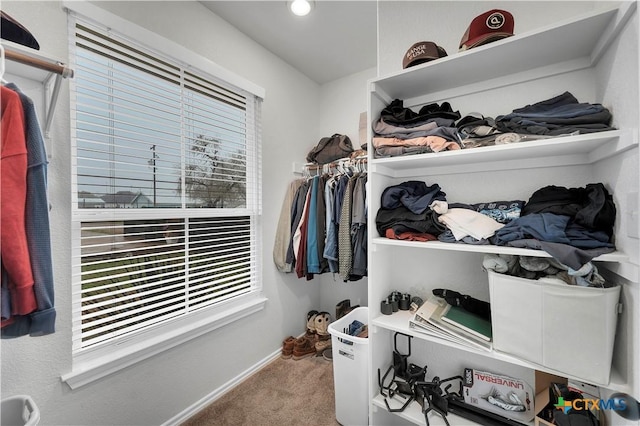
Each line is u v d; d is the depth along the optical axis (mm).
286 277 2352
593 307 808
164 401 1491
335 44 2115
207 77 1735
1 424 877
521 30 1169
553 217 940
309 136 2617
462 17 1298
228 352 1844
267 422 1543
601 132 813
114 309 1309
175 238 1588
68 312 1155
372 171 1271
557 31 884
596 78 1013
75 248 1219
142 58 1419
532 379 1145
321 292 2758
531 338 907
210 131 1799
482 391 1205
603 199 864
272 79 2207
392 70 1471
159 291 1483
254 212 2092
